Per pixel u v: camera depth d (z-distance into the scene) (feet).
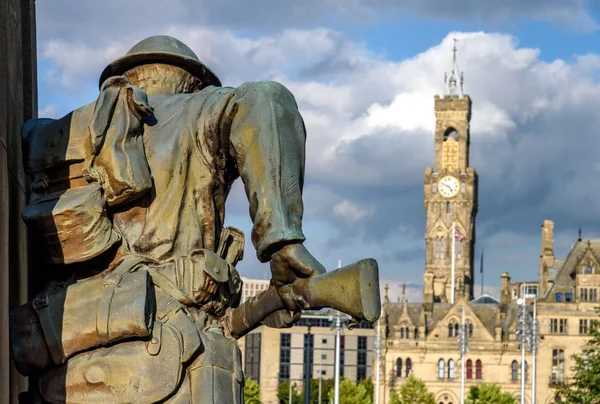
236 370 13.30
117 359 12.84
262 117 13.34
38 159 13.85
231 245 14.64
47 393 13.11
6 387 13.14
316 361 544.21
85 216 13.33
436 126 629.10
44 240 13.57
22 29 17.51
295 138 13.47
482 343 489.26
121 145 13.53
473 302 529.45
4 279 13.47
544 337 482.28
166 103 14.28
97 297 13.04
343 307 12.83
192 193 13.94
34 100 17.93
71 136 13.73
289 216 13.21
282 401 523.70
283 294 13.57
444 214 619.67
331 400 447.01
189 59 15.29
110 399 12.82
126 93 13.62
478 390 437.58
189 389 12.98
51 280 13.91
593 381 152.46
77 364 13.02
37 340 13.17
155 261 13.61
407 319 497.87
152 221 13.76
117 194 13.50
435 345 492.95
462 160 625.00
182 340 12.95
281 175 13.24
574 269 490.49
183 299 13.44
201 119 13.92
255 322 14.11
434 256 616.39
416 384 433.89
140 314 12.77
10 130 15.38
